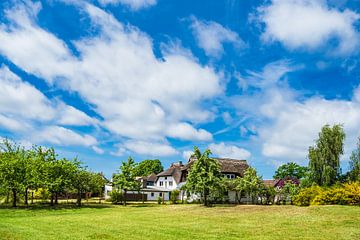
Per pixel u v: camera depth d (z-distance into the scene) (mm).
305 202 49219
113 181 69688
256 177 62844
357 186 45375
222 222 34312
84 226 31500
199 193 60750
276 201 69188
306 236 24938
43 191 71062
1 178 55594
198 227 30547
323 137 55938
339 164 54656
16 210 50750
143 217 40625
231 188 64562
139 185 69938
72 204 65312
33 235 25312
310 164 56125
